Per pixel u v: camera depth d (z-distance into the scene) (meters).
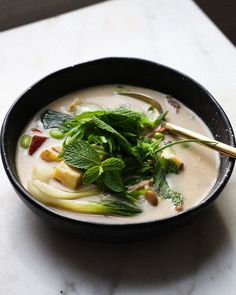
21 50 0.53
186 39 0.54
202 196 0.38
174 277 0.36
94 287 0.36
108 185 0.37
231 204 0.40
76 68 0.44
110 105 0.45
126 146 0.38
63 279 0.36
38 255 0.38
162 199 0.38
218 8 0.61
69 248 0.38
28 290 0.36
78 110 0.44
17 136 0.42
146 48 0.54
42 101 0.44
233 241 0.38
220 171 0.39
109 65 0.45
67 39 0.54
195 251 0.38
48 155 0.40
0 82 0.50
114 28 0.56
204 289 0.36
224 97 0.49
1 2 0.60
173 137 0.42
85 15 0.57
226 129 0.40
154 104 0.45
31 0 0.60
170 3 0.58
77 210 0.37
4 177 0.42
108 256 0.37
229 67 0.51
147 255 0.38
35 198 0.36
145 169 0.39
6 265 0.37
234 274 0.37
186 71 0.51
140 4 0.58
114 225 0.33
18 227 0.39
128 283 0.36
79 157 0.37
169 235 0.38
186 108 0.45
